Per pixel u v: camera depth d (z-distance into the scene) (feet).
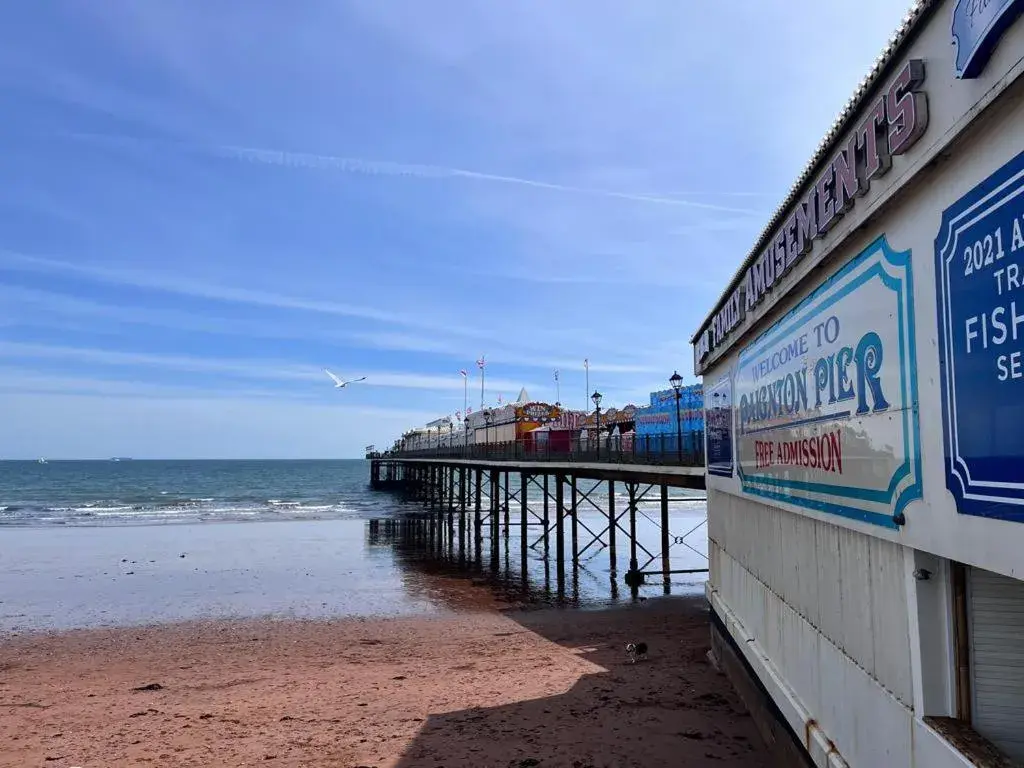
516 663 40.27
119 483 321.73
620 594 66.18
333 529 133.59
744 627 26.63
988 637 11.34
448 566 86.74
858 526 14.17
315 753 26.25
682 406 66.18
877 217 13.09
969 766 10.01
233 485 306.14
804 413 17.89
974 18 9.11
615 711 29.45
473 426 150.71
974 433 9.66
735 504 27.91
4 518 161.27
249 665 42.47
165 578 77.56
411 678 37.58
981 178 9.49
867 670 14.26
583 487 252.21
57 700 34.99
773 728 22.72
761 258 21.40
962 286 10.01
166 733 28.96
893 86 11.64
